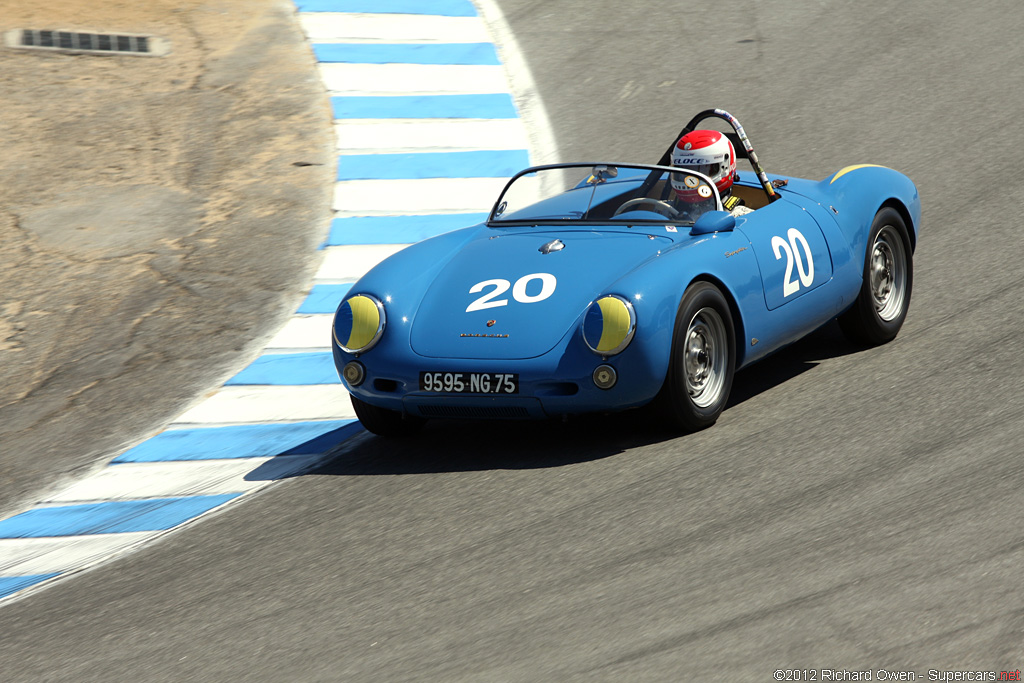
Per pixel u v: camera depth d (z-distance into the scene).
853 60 42.25
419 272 19.78
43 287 30.39
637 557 14.31
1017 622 11.57
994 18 44.38
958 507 14.30
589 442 18.70
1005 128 34.44
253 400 23.84
